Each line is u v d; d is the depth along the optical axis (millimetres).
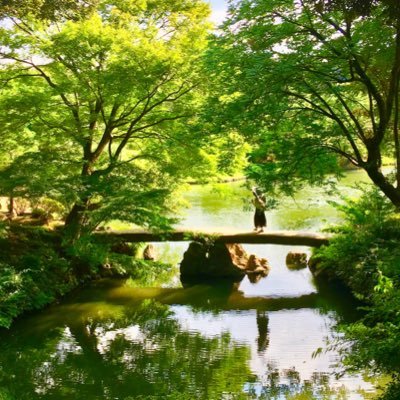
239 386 10125
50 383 10398
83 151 18172
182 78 15602
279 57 10352
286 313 14336
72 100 16938
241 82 10609
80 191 14961
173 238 18094
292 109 11414
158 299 15828
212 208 28859
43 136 16469
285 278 17688
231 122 10945
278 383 10125
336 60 10141
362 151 14336
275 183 12141
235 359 11453
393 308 7387
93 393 9977
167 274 18391
